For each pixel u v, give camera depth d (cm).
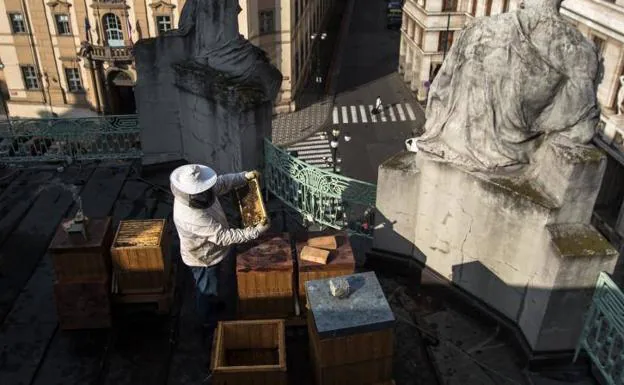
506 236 691
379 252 842
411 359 715
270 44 3656
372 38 5653
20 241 926
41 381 685
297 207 988
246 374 595
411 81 4294
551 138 661
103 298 726
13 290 822
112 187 1094
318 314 596
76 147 1205
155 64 1052
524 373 695
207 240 675
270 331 646
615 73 2184
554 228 645
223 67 1010
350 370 614
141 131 1105
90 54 3866
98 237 713
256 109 959
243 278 695
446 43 3841
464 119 691
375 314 596
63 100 4119
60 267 706
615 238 2133
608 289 618
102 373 696
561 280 631
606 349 643
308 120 3769
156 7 3738
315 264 693
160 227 751
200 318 768
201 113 1036
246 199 742
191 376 695
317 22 5256
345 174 3109
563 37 627
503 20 649
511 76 648
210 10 984
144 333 747
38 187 1091
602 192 2286
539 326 667
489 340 739
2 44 3912
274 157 986
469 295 768
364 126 3684
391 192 786
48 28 3844
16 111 4166
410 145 816
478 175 697
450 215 746
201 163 1095
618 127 2131
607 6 2216
